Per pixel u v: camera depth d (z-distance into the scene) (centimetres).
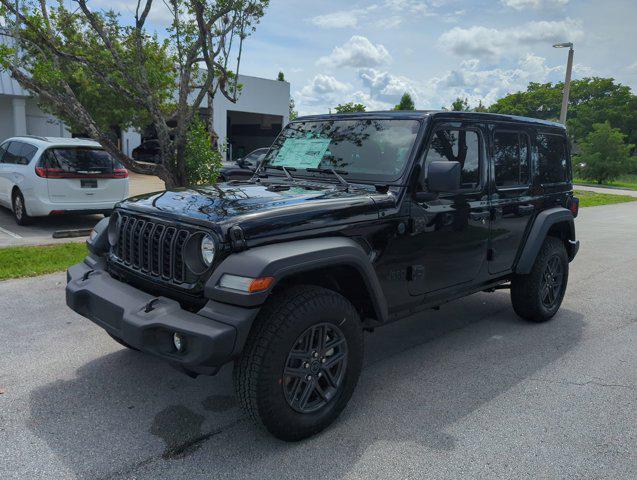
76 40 875
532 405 374
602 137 4297
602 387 405
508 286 541
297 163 440
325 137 440
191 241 306
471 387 401
